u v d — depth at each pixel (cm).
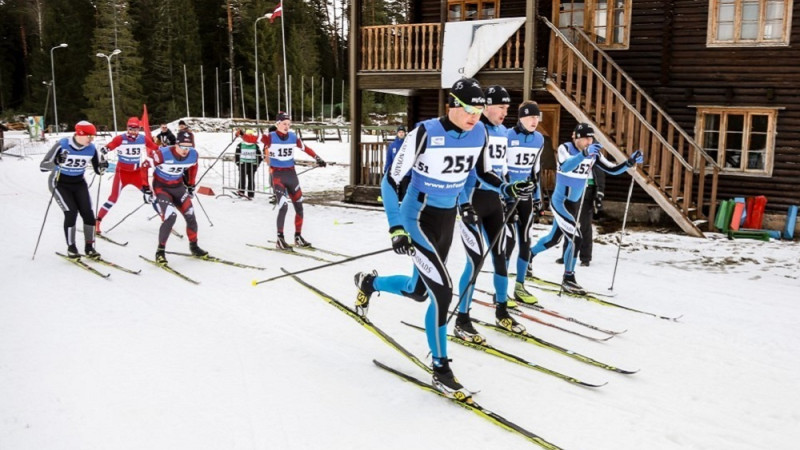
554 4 1255
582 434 340
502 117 486
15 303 568
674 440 335
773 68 1071
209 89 5572
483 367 432
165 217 709
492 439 333
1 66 6131
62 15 5509
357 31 1278
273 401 375
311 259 765
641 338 496
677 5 1138
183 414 357
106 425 343
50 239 871
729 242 923
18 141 3459
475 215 413
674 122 1083
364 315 459
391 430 342
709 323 536
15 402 370
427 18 1447
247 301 582
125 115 5041
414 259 389
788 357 459
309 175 1977
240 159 1338
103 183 1619
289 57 5306
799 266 767
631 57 1194
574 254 617
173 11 5334
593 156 585
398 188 370
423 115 1481
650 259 800
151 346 462
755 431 347
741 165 1116
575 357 448
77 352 448
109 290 616
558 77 1085
